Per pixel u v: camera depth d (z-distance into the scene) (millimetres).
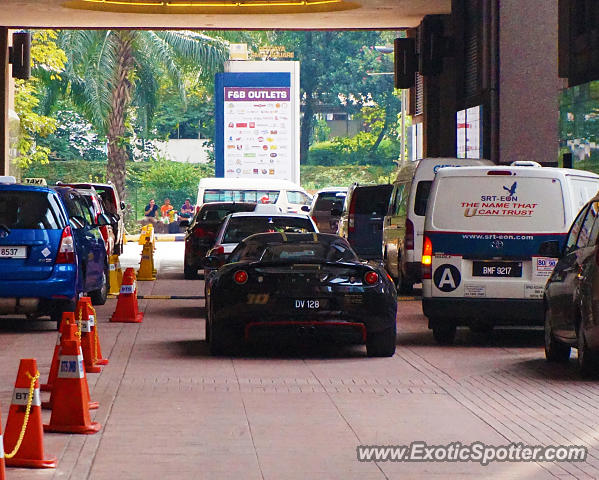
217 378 16828
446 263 21109
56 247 22656
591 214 17906
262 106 76125
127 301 24922
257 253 20062
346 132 121438
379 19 50656
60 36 76562
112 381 16453
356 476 10781
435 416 13781
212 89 109000
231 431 12797
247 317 19031
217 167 76250
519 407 14445
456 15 46156
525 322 21797
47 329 23188
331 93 116312
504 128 41594
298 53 114875
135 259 51688
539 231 21016
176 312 27438
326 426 13125
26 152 76625
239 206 41125
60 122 109000
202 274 41844
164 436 12492
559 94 34062
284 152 76250
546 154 41656
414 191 30625
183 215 90062
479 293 21047
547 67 41562
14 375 16969
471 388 16000
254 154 76312
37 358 18844
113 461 11273
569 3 33625
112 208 50969
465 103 45531
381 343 19297
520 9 41469
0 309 22453
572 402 14828
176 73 81000
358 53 116000
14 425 10992
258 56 91625
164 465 11117
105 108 78938
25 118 75188
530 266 21016
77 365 12695
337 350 20250
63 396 12664
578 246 18219
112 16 50250
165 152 114812
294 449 11883
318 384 16297
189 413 13875
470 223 21109
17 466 10938
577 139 32625
